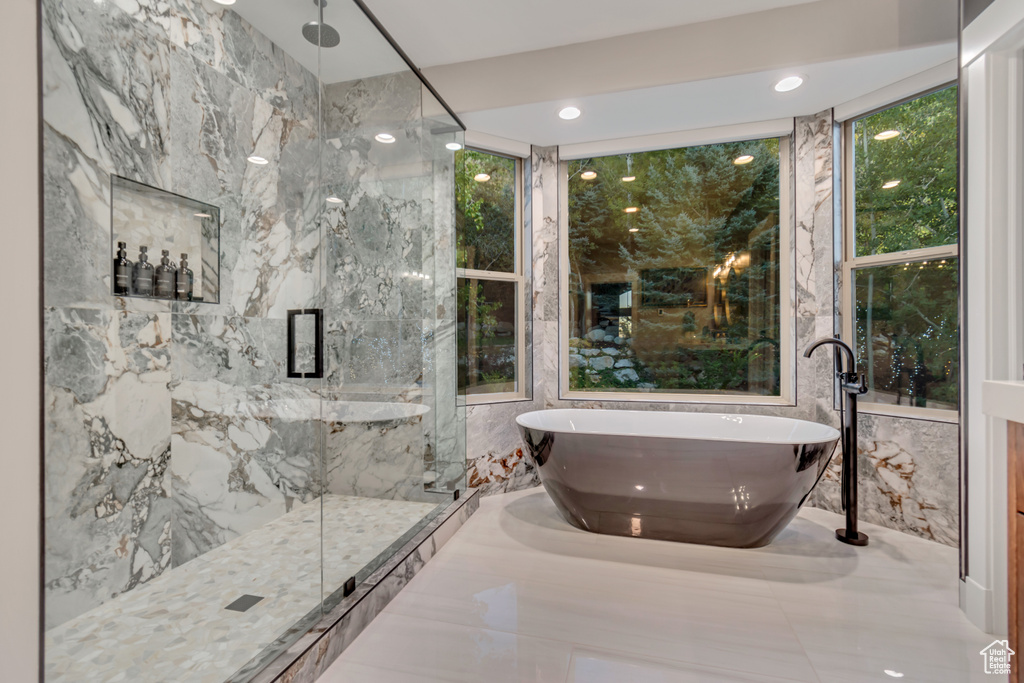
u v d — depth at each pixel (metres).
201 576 1.45
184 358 1.54
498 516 2.84
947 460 2.38
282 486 1.66
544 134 3.28
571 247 3.61
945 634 1.65
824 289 2.95
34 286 0.99
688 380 3.40
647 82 2.62
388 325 2.27
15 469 0.96
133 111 1.47
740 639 1.63
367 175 2.18
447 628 1.71
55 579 1.07
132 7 1.49
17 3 0.99
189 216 1.62
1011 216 1.65
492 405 3.28
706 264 3.36
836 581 2.03
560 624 1.73
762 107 2.87
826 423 2.93
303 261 1.86
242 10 1.79
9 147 0.96
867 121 2.81
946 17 2.23
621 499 2.47
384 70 2.28
